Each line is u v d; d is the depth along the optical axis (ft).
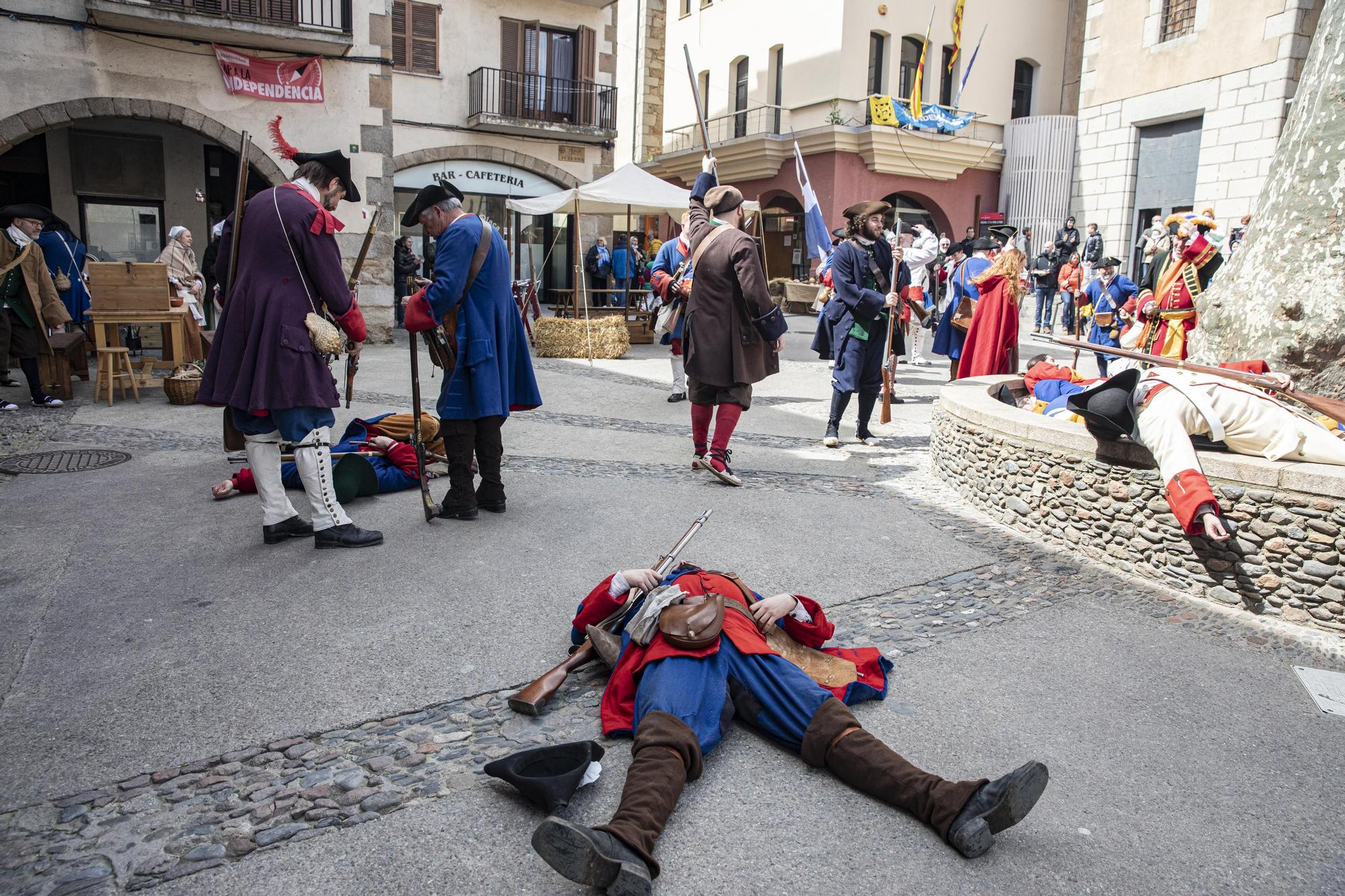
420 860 7.20
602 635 10.02
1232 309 18.25
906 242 36.32
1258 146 59.11
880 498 18.71
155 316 27.43
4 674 10.03
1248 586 12.89
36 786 8.00
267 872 6.98
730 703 9.32
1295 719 9.93
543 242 75.61
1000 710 9.95
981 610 12.87
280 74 43.42
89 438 22.25
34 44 38.75
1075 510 15.37
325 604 12.21
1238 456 13.16
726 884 7.01
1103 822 8.02
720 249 18.45
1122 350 14.37
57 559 13.66
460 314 15.28
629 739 9.03
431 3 65.57
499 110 68.13
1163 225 31.60
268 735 8.95
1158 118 66.03
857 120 75.72
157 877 6.90
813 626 10.03
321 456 14.26
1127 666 11.14
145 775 8.23
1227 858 7.59
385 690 9.90
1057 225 75.97
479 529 15.67
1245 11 59.31
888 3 75.56
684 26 93.97
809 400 31.81
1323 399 13.12
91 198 53.06
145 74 40.98
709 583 9.84
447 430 15.79
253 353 13.56
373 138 45.73
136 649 10.69
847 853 7.44
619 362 41.70
